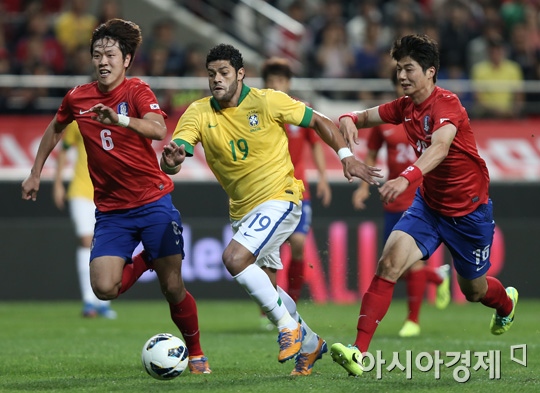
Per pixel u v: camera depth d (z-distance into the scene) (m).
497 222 50.72
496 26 61.00
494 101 53.69
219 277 48.88
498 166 51.66
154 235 21.72
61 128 22.50
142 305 46.69
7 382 20.64
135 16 63.34
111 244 21.53
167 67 52.16
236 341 30.34
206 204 49.84
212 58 20.73
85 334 33.06
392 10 62.88
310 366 21.42
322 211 50.16
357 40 62.81
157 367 20.22
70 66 53.34
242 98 21.06
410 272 33.12
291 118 20.92
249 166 21.16
